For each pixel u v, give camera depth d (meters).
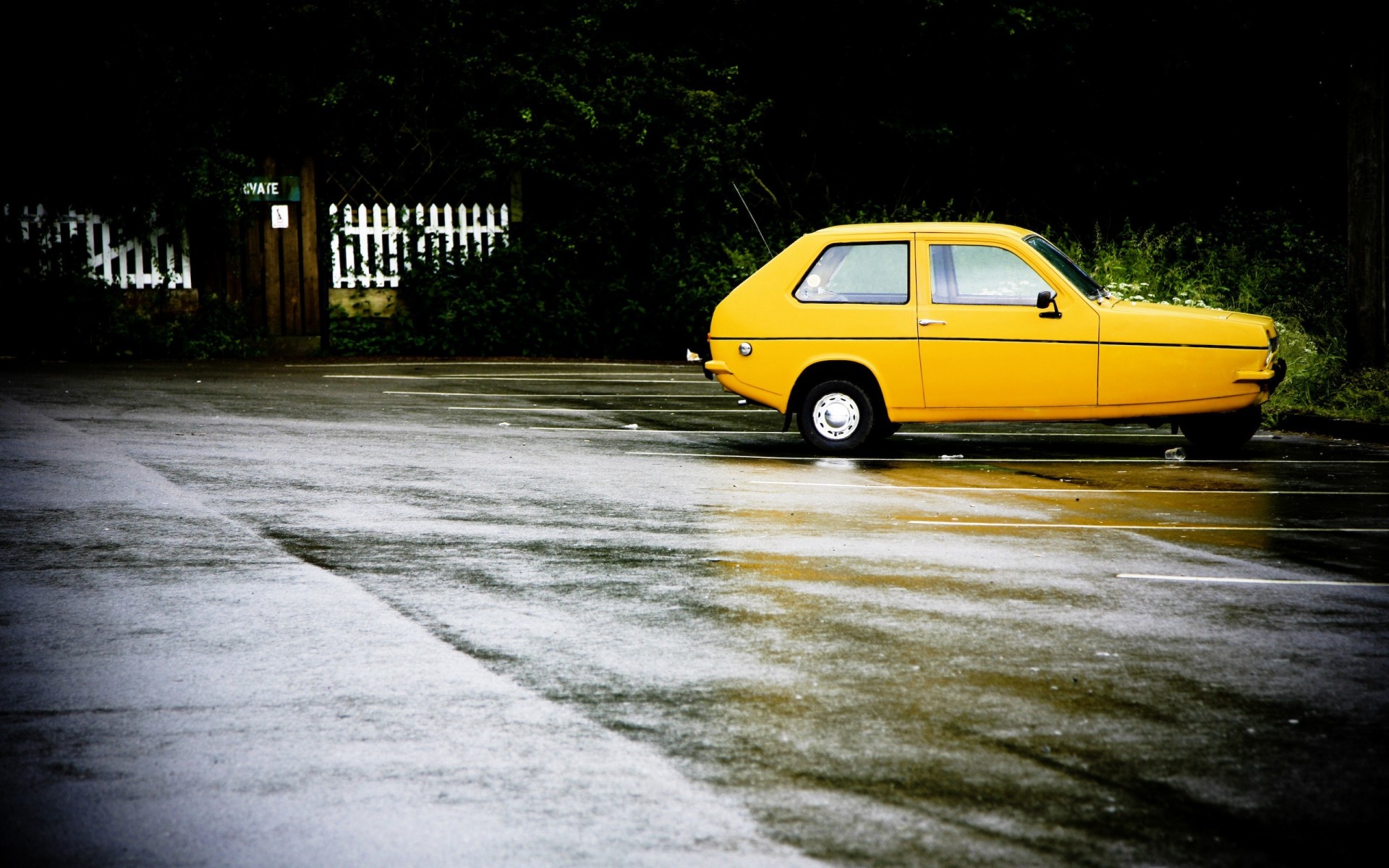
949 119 23.53
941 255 11.34
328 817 3.97
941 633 5.92
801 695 5.08
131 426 12.00
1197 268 17.95
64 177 18.78
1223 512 8.88
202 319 19.42
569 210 21.58
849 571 7.08
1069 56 22.53
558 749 4.52
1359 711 4.95
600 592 6.57
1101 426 13.63
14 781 4.22
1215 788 4.23
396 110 20.58
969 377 11.17
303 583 6.69
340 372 17.39
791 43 22.84
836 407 11.41
